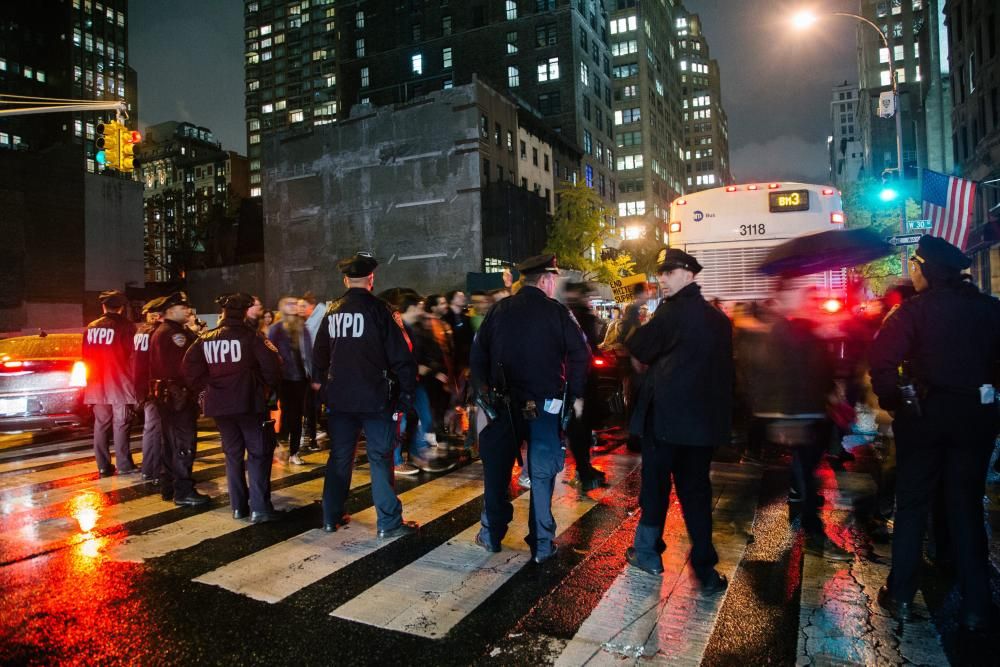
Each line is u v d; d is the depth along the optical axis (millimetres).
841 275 9250
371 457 4781
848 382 6648
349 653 3086
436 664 2986
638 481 6488
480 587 3859
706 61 172875
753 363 4441
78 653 3100
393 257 42938
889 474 4988
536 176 50594
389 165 43219
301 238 46156
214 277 49500
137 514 5418
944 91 49031
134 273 41219
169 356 5613
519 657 3041
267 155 47375
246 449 5289
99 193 39594
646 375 3932
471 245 40906
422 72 63500
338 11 67375
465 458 7742
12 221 35281
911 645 3146
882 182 18281
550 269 4320
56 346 11266
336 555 4410
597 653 3072
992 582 3904
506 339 4223
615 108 88750
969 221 15945
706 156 168000
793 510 5234
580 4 61812
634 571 4102
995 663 2979
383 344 4691
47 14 114375
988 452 3305
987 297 3320
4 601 3670
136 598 3707
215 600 3680
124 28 128750
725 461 7355
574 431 6055
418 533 4891
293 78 138625
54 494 6102
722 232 10641
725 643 3168
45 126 112625
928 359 3277
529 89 60375
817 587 3844
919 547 3414
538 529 4258
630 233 72062
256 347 5113
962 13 32406
